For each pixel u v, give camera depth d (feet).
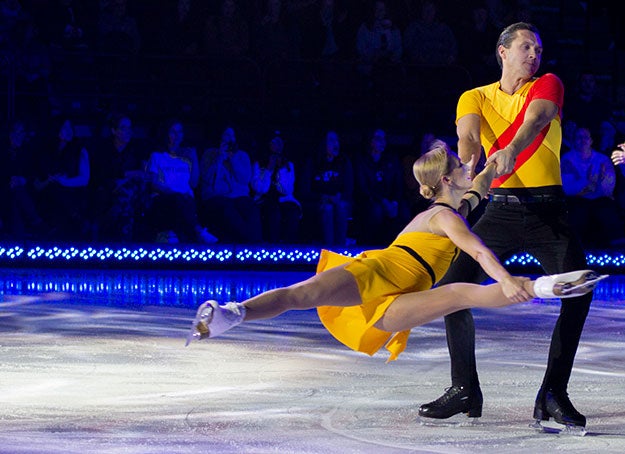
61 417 34.47
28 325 57.57
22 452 29.22
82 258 94.17
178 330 56.59
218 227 97.86
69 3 110.73
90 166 98.12
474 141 36.96
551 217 36.32
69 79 109.50
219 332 29.94
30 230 96.58
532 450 30.86
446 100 116.06
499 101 37.29
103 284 81.05
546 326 61.46
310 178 100.94
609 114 112.78
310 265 97.60
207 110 110.83
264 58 113.39
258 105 111.75
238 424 33.71
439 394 39.68
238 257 96.27
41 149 97.60
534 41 36.86
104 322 59.31
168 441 31.04
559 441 32.22
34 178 97.96
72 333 54.85
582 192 102.78
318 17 117.29
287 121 112.57
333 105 113.80
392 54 115.03
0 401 37.17
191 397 38.42
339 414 35.73
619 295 81.71
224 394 39.09
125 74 110.42
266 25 113.80
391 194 101.24
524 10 120.67
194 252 95.50
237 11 112.37
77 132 108.58
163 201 96.07
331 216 98.99
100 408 36.11
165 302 69.36
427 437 32.37
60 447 29.99
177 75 112.06
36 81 104.94
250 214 98.02
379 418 35.14
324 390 40.24
